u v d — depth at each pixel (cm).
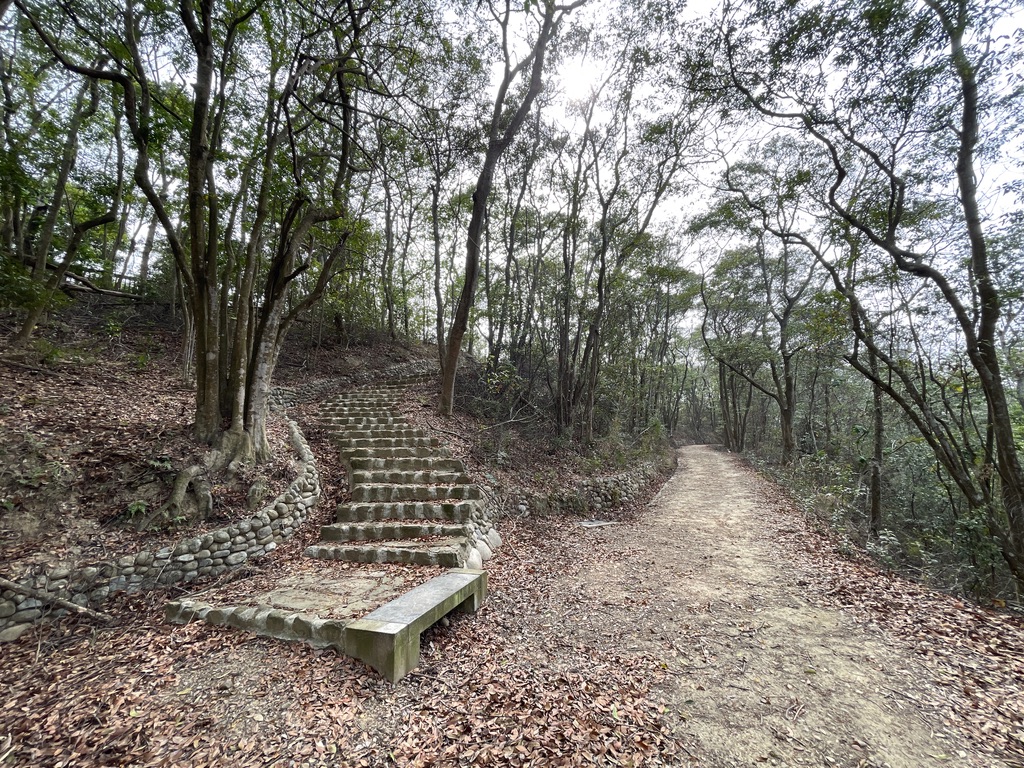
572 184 1240
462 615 396
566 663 330
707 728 260
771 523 787
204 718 259
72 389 619
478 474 762
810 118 754
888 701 286
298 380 1145
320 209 638
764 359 1702
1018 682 303
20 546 380
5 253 582
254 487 536
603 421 1409
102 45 517
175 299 1052
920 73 619
